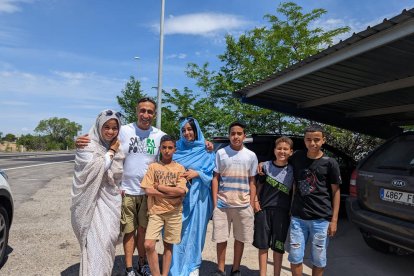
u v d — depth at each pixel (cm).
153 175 356
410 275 414
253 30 1191
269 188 364
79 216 310
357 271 425
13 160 2483
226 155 379
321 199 327
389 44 408
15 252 463
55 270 406
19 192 943
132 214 374
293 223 339
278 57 1080
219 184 387
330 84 623
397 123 905
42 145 7269
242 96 777
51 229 573
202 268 425
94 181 312
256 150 652
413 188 374
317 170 329
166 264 364
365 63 489
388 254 484
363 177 442
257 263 444
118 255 457
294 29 1105
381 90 604
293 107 832
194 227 390
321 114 861
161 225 354
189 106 1273
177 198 356
